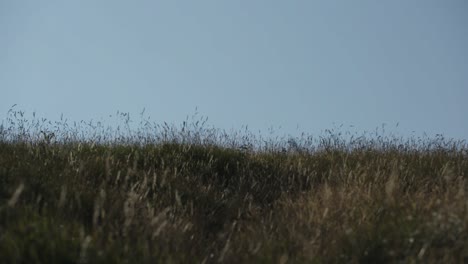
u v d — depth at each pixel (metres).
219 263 9.84
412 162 17.67
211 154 17.95
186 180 15.28
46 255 8.70
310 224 11.51
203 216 13.16
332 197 13.02
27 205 10.80
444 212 10.41
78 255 8.77
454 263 9.10
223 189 15.88
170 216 11.66
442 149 20.16
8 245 8.63
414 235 9.93
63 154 15.38
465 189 13.21
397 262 9.50
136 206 12.16
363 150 20.30
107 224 10.63
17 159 14.13
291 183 16.39
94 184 13.35
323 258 9.77
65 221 10.26
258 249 9.88
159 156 17.03
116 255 8.82
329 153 20.03
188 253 10.08
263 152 20.09
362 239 10.37
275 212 13.29
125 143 18.58
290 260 9.80
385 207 11.77
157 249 9.40
